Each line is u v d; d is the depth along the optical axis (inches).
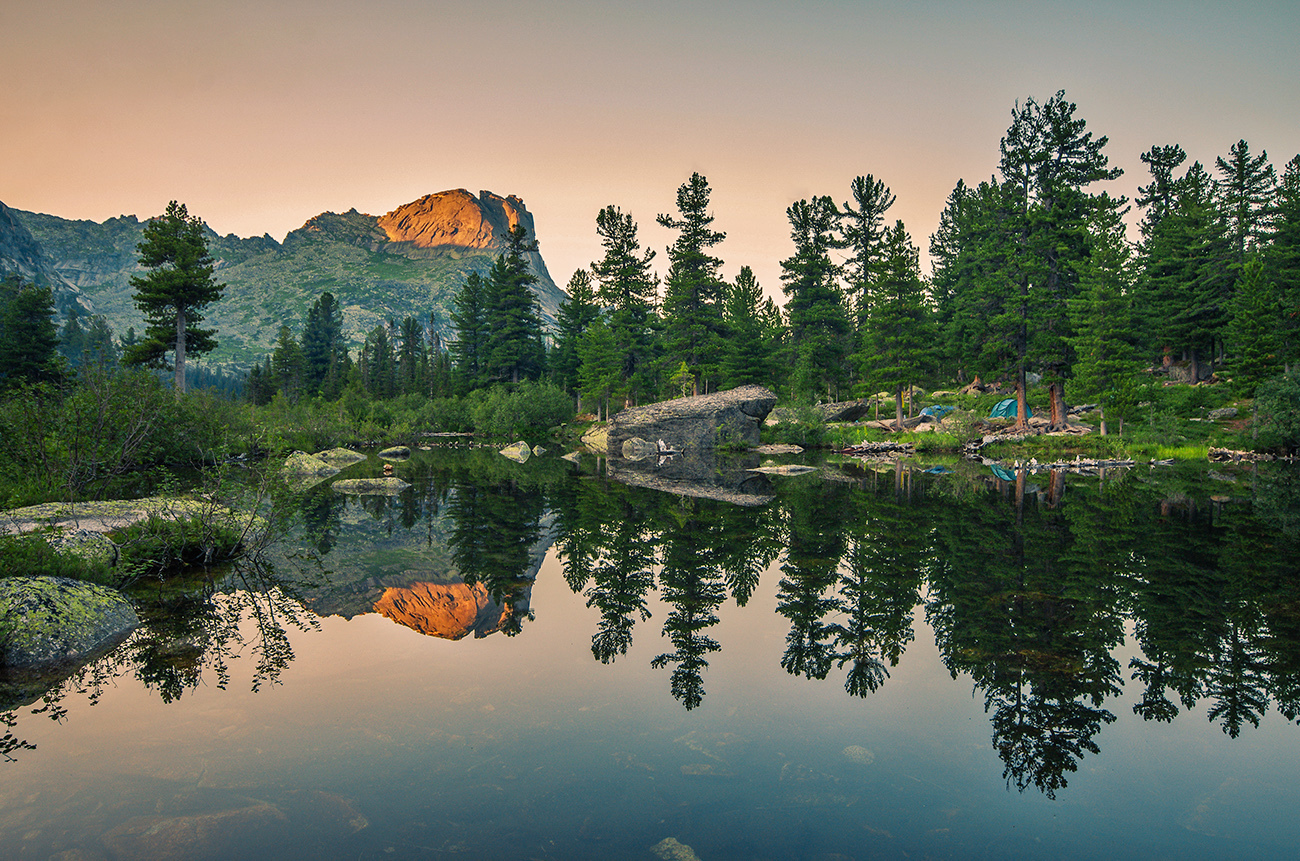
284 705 225.3
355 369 3644.2
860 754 193.3
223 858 138.8
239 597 364.2
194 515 471.2
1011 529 559.5
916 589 378.3
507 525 604.1
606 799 166.4
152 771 179.0
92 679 247.9
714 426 1726.1
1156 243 2149.4
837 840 148.8
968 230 2370.8
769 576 414.3
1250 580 387.2
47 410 558.6
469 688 242.2
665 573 425.4
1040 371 1765.5
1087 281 1592.0
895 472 1096.2
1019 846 147.3
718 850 143.9
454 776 177.6
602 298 2600.9
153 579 402.3
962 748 197.6
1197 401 1705.2
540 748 194.9
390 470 1165.1
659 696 236.4
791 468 1178.0
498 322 3142.2
